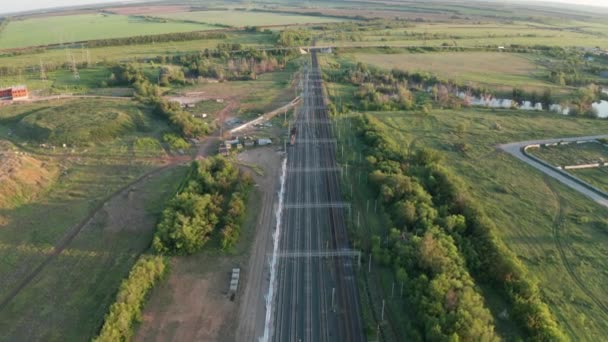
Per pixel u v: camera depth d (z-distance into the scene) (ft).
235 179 451.94
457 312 262.88
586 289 309.83
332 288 318.45
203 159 486.38
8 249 353.51
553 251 350.43
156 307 298.15
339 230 387.14
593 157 527.40
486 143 574.15
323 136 602.85
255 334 278.46
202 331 280.10
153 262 319.68
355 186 461.78
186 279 324.19
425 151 497.05
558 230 378.73
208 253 351.25
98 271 329.93
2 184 419.74
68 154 531.50
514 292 294.46
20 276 325.01
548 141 578.66
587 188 455.22
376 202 428.15
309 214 410.93
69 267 334.85
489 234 351.05
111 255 347.56
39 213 405.18
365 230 385.70
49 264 337.93
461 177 475.72
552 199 431.02
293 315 294.66
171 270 332.60
